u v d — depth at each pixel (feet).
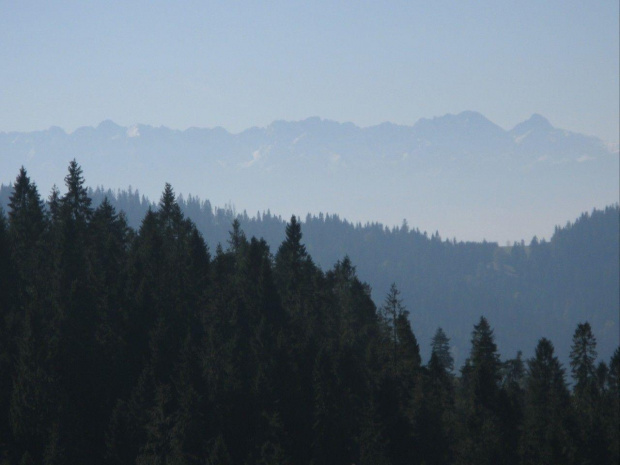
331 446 561.02
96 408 550.77
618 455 588.91
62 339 568.00
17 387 515.91
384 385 591.37
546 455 581.94
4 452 497.87
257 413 565.53
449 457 587.27
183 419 520.42
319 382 583.17
